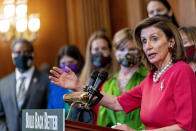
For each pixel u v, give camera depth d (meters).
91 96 2.14
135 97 2.55
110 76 3.60
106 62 3.70
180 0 4.88
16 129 3.94
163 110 2.12
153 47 2.25
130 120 3.04
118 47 3.29
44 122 1.84
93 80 2.23
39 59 7.50
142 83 2.53
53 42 7.57
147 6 3.74
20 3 7.15
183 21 4.79
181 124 1.99
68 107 3.13
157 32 2.25
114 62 3.68
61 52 4.09
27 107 4.04
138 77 3.25
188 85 2.04
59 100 3.20
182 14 4.82
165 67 2.25
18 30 7.07
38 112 1.90
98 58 3.67
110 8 6.76
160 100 2.14
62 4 7.66
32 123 1.95
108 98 2.61
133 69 3.31
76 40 7.29
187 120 1.98
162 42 2.24
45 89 4.14
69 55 4.02
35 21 7.18
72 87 2.38
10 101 4.05
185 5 4.79
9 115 4.02
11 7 7.14
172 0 5.02
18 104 4.05
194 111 1.99
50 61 7.51
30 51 4.36
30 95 4.08
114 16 6.68
